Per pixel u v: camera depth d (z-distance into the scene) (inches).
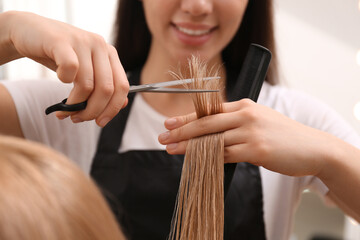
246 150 20.6
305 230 75.7
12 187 8.9
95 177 35.4
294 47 78.7
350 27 76.2
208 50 32.2
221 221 19.7
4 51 24.1
